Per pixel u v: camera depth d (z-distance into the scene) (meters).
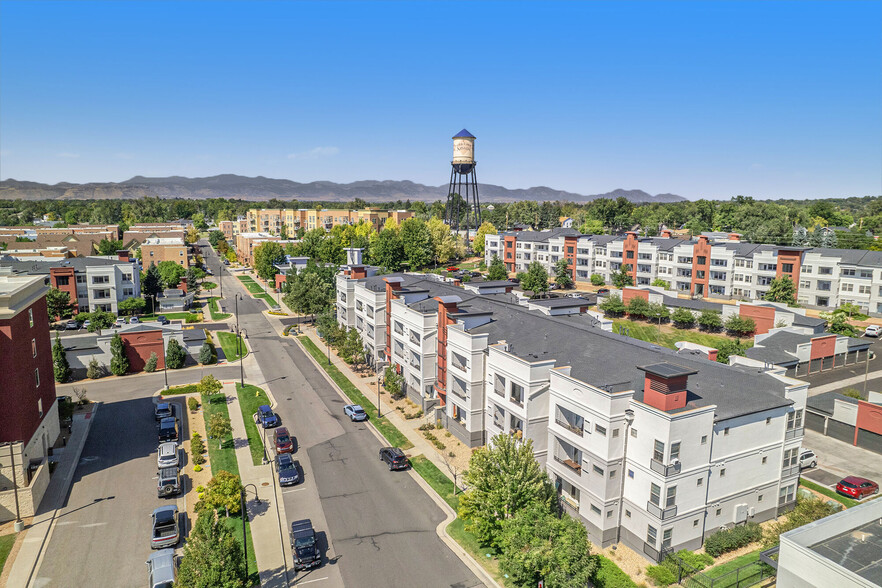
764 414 41.75
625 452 40.78
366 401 70.25
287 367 84.69
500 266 155.38
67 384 75.38
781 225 175.00
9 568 37.78
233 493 44.91
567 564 32.88
